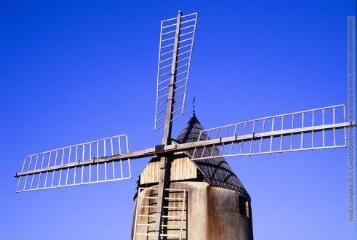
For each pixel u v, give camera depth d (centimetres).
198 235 1797
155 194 1898
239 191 1934
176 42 2153
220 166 1950
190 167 1870
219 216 1831
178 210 1841
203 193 1844
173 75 2086
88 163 2067
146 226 1883
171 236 1806
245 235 1892
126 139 2012
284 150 1745
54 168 2153
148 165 1967
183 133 2011
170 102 2034
